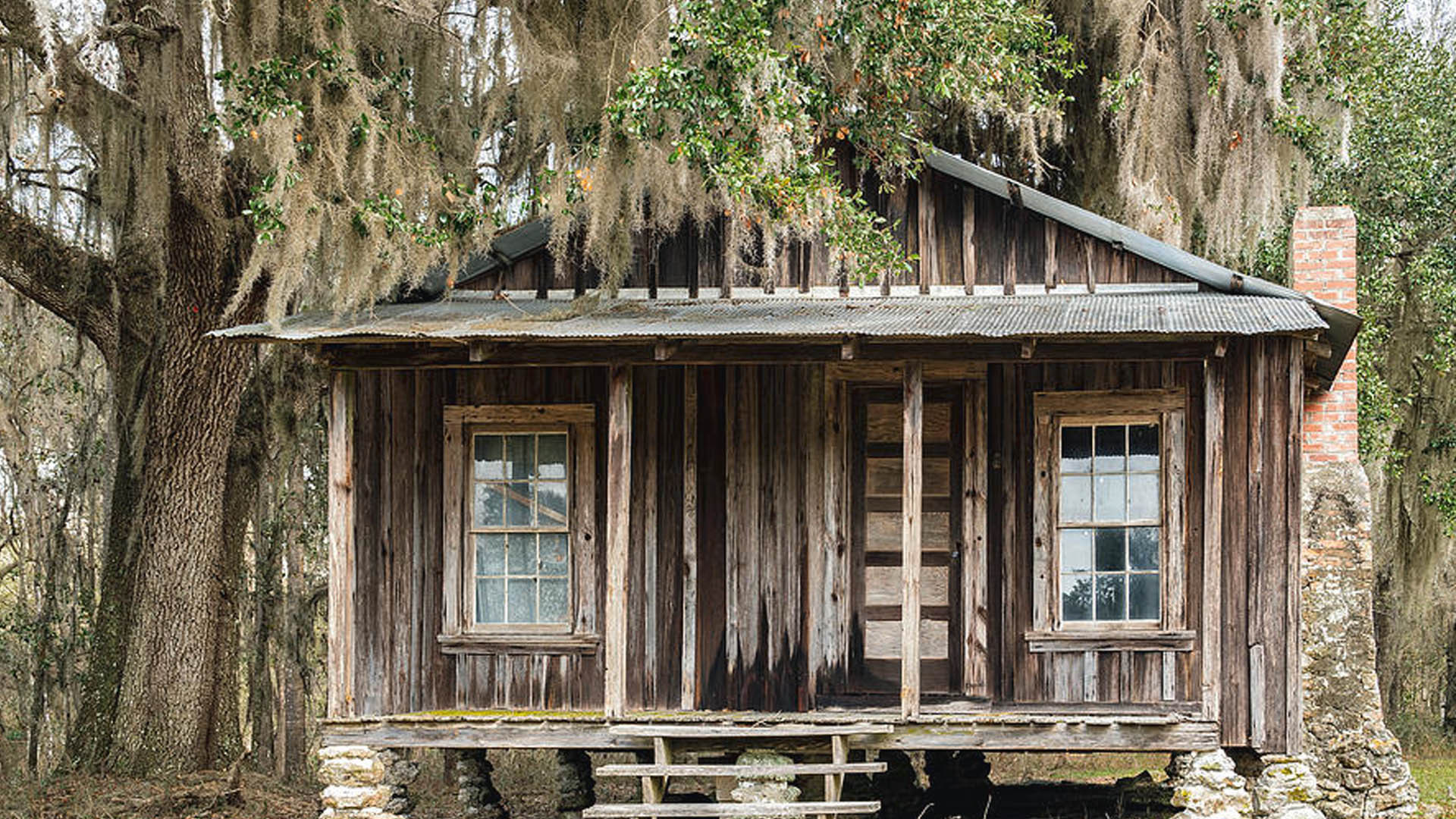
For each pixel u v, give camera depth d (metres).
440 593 10.91
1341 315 10.23
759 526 10.82
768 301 11.10
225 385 14.02
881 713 10.35
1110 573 10.47
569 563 10.90
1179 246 13.84
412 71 12.59
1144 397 10.42
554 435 10.99
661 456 10.92
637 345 10.07
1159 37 14.62
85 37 10.46
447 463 10.96
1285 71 14.28
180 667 13.80
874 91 11.33
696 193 10.72
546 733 10.29
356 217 10.66
